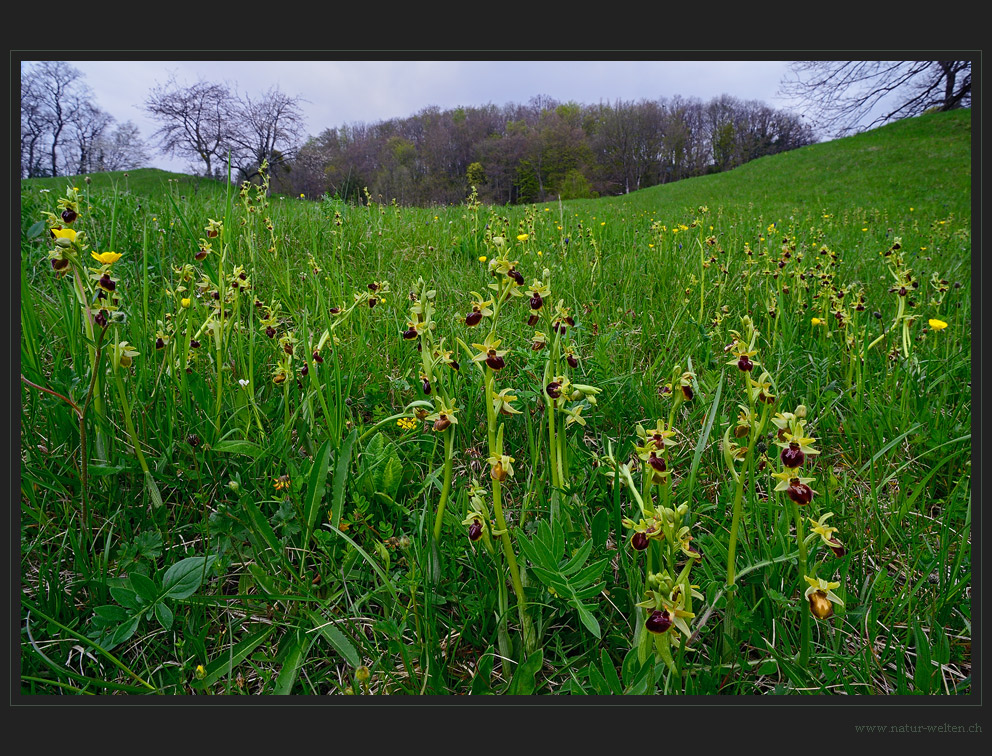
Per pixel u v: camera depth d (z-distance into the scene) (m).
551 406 1.92
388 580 1.66
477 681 1.61
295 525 2.00
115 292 1.88
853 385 3.21
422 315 1.76
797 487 1.40
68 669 1.69
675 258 5.47
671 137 44.75
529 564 1.82
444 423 1.75
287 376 2.40
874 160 26.22
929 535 2.22
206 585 1.95
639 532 1.38
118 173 7.48
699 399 2.82
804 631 1.61
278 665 1.78
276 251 4.40
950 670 1.71
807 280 4.37
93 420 2.24
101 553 2.01
